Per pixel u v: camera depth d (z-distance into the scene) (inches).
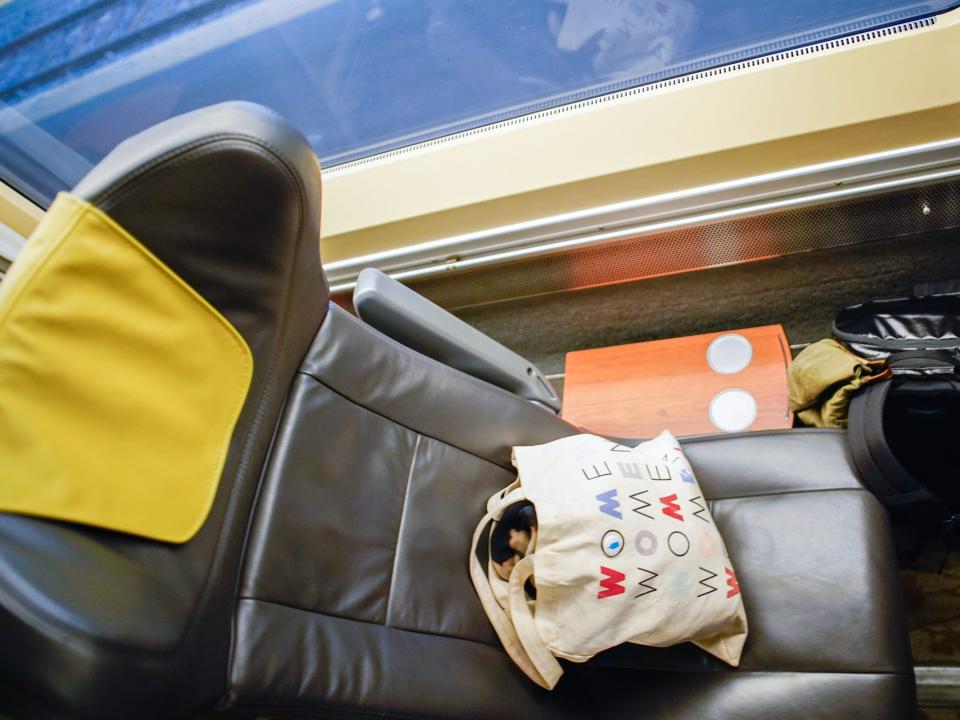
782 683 31.0
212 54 53.3
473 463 37.2
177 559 23.7
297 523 29.4
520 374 46.2
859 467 35.3
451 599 33.2
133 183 21.6
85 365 22.0
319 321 33.5
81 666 18.6
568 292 67.3
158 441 23.8
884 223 55.0
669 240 58.9
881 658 30.2
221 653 24.5
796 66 47.1
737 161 50.6
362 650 28.6
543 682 31.9
